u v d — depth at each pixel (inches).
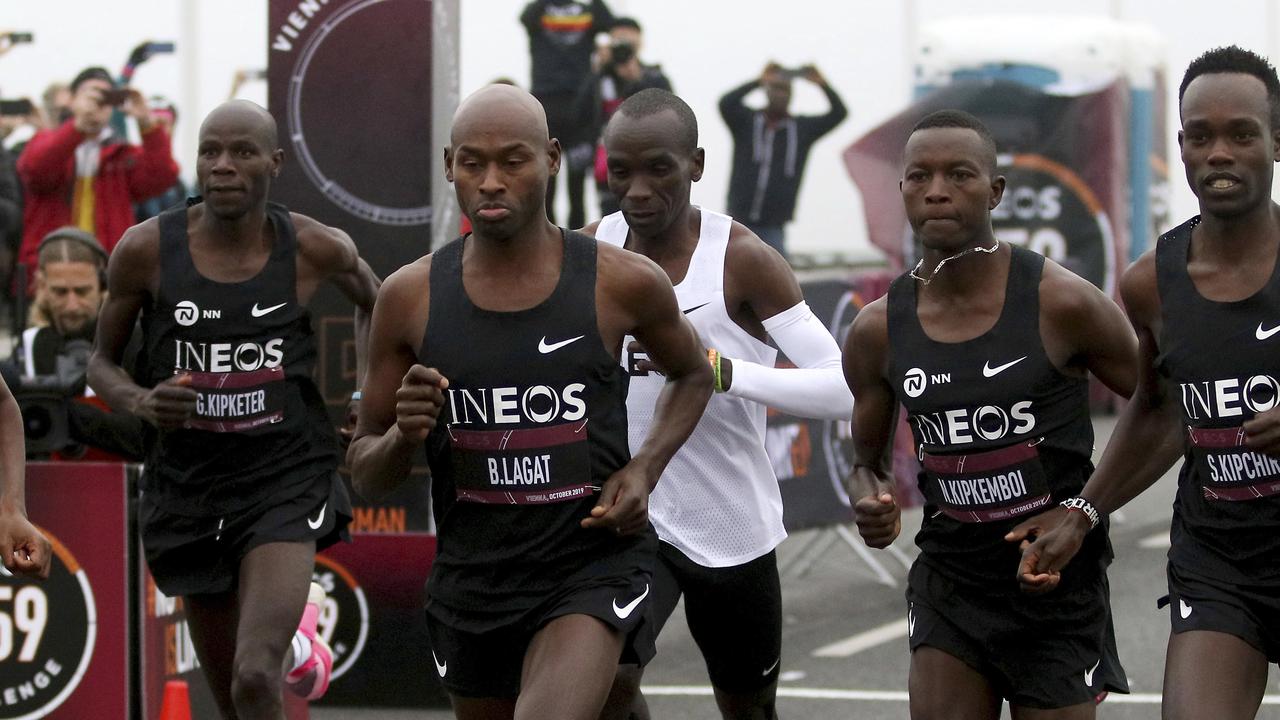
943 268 534.3
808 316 653.3
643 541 525.0
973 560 537.3
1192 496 528.7
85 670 735.7
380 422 526.6
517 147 491.2
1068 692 530.3
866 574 1184.2
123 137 1357.0
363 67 866.8
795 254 1658.5
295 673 757.3
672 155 620.1
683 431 533.3
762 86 1573.6
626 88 1467.8
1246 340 507.2
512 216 493.0
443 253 517.7
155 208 1275.8
